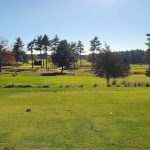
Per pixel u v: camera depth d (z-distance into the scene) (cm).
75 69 15362
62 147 1664
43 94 4175
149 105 3089
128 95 3953
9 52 14500
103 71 7100
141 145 1686
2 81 7544
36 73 11681
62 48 13650
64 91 4581
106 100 3488
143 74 11212
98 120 2348
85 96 3884
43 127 2134
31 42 18862
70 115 2572
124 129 2045
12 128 2109
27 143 1744
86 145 1695
